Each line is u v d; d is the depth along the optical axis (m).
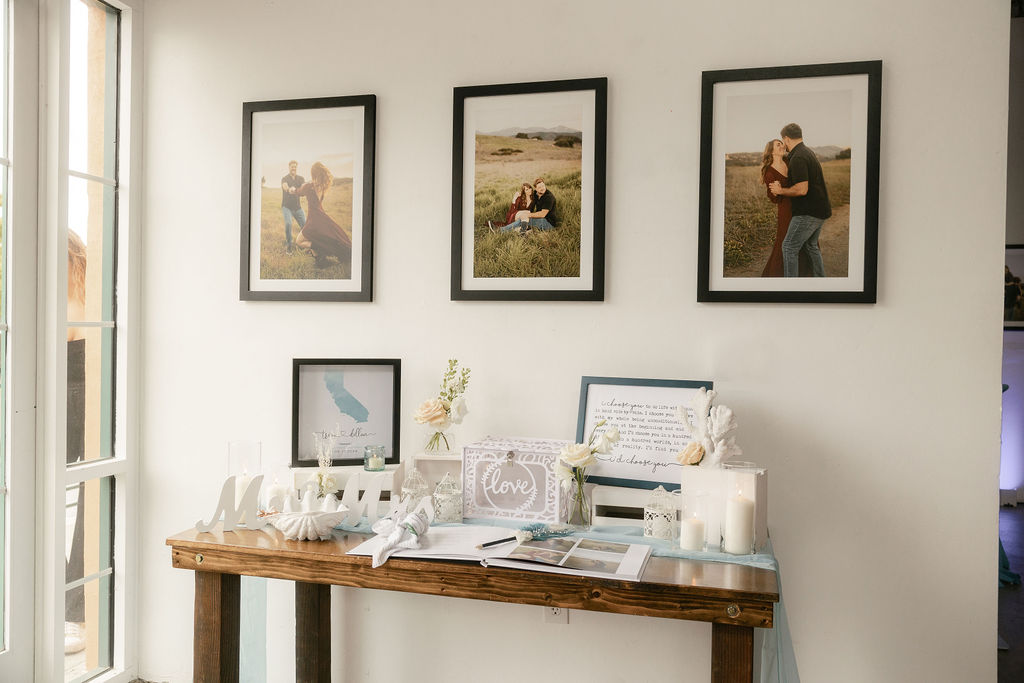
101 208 2.49
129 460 2.56
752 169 2.14
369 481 2.10
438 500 2.06
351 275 2.43
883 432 2.07
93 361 2.46
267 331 2.51
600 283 2.23
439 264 2.38
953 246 2.02
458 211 2.33
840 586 2.10
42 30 2.27
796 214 2.11
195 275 2.56
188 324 2.57
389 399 2.39
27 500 2.24
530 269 2.29
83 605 2.43
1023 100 3.11
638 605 1.63
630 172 2.23
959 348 2.02
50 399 2.27
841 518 2.09
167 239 2.58
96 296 2.47
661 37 2.21
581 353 2.27
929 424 2.04
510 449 2.06
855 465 2.09
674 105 2.20
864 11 2.08
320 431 2.39
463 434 2.36
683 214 2.20
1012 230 3.21
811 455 2.11
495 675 2.33
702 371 2.19
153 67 2.59
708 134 2.15
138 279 2.60
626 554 1.77
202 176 2.55
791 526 2.12
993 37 2.00
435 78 2.38
